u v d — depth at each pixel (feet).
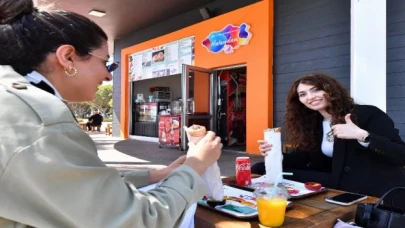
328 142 6.07
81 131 2.01
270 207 3.26
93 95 2.65
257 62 18.92
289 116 6.54
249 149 19.62
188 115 22.39
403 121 13.61
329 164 6.34
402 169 5.52
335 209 3.90
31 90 2.04
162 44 27.17
